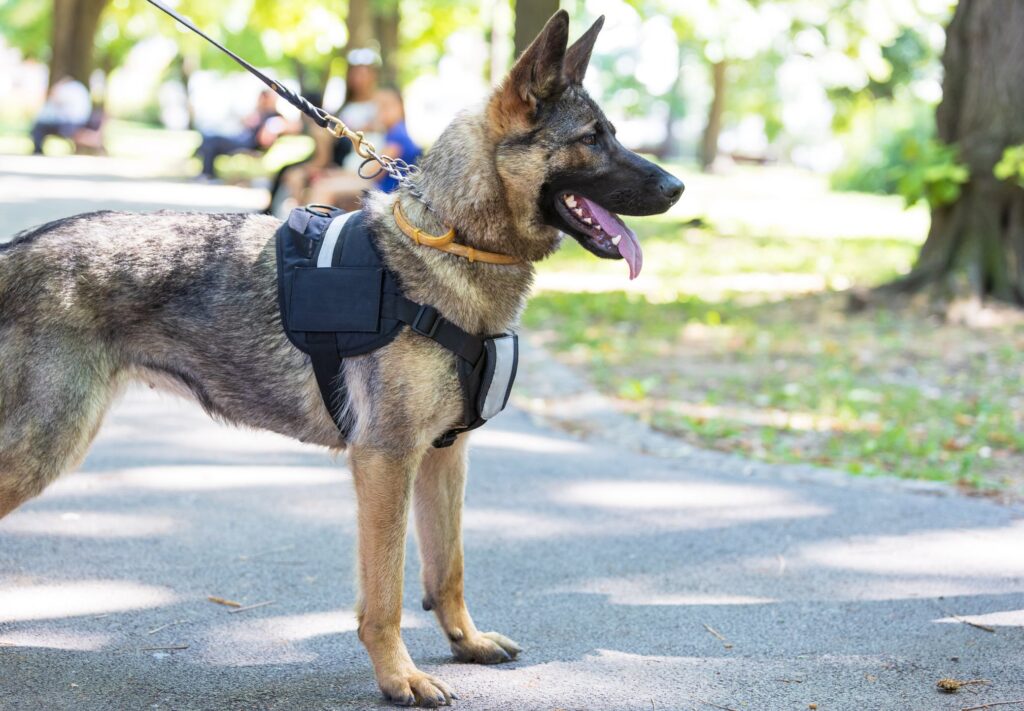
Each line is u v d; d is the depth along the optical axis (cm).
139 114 5919
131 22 3675
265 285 359
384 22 2709
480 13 3027
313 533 500
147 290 355
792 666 371
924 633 402
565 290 1279
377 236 353
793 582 456
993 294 1108
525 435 702
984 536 521
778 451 672
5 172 2045
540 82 345
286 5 2905
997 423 742
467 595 434
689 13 1864
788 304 1197
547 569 466
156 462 606
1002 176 1055
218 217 372
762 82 4128
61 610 402
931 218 1162
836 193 3547
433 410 343
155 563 455
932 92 2823
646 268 1511
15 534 481
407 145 1033
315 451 646
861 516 550
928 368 898
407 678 339
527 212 351
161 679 349
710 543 504
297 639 387
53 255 347
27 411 342
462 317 346
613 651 383
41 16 4144
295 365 356
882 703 343
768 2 1941
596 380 853
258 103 2400
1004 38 1083
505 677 361
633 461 649
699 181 3666
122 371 361
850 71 2091
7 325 342
